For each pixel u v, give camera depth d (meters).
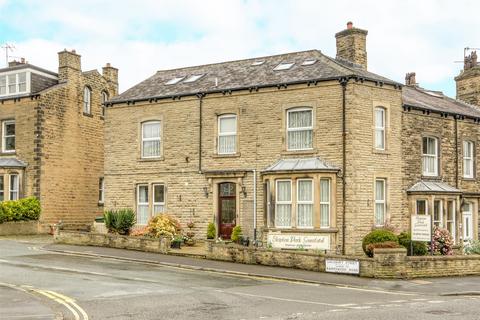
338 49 30.36
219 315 13.06
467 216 31.05
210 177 28.91
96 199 38.25
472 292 17.73
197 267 21.77
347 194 25.42
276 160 27.31
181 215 29.73
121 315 12.96
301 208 26.20
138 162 31.17
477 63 36.66
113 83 40.41
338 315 13.16
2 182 34.75
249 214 27.75
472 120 31.88
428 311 13.96
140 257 23.97
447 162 30.22
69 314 13.02
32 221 34.00
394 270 20.41
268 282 19.09
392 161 27.17
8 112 35.91
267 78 28.41
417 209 27.98
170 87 31.45
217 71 31.70
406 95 31.22
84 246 27.44
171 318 12.68
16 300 14.48
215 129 29.06
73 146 36.84
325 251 25.20
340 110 25.88
